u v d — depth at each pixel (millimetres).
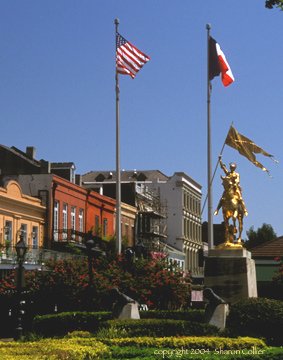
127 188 69188
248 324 18203
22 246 24234
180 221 85188
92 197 57219
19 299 23688
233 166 23719
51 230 48812
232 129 24891
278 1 11461
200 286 36250
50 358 13234
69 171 56844
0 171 50875
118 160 37594
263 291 29328
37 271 28531
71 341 15789
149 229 72000
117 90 37531
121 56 36312
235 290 22484
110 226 61562
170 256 78375
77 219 54000
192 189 91812
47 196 48781
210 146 33469
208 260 22797
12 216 43750
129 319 18422
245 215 23500
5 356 13062
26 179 49562
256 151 24750
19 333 22844
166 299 30312
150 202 75312
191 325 17484
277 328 18125
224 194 23453
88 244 24609
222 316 18297
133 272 30203
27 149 59031
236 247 22797
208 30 34219
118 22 36750
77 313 21781
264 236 90812
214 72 34125
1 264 37469
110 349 14883
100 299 26594
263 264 39188
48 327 21844
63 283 27188
